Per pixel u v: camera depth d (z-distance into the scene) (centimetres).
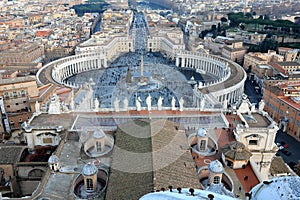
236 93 18225
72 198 6034
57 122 8762
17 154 8162
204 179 6681
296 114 13512
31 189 8031
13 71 19175
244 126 8419
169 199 2728
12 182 7731
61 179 6569
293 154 12300
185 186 5041
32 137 8538
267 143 8556
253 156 8556
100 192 6091
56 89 15100
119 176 5391
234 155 7062
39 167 7850
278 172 9200
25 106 13725
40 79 17875
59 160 7138
